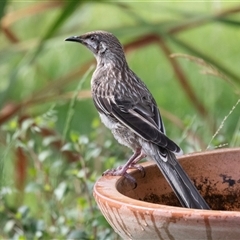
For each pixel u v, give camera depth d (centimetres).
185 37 1916
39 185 1020
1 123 1277
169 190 732
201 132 1237
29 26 2067
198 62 918
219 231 545
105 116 916
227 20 1194
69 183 1078
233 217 538
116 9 2045
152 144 788
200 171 746
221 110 1502
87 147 1018
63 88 1482
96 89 948
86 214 967
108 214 612
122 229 604
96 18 2050
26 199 1291
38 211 1159
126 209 583
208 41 1891
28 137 1185
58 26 1202
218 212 547
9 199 1288
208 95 1466
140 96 910
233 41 1873
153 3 2031
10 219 1059
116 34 1222
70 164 1173
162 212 561
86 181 964
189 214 550
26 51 1345
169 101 1698
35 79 1734
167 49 1372
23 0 1947
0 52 1313
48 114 1095
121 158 1115
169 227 562
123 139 875
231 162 746
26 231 982
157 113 892
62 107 1592
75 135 973
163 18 1997
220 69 1209
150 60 1858
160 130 854
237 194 743
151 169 728
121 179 694
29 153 1165
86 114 1596
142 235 588
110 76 970
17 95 1686
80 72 1314
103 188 646
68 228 964
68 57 1898
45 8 1411
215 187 745
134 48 1305
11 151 1312
